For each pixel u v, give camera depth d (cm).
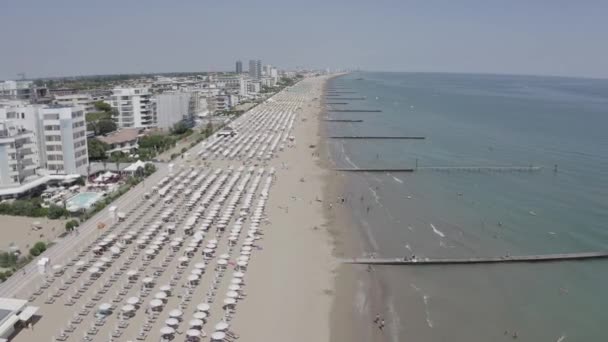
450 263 7519
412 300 6412
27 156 10644
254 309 5984
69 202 9462
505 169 13950
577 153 16325
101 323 5500
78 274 6706
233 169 13200
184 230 8312
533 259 7650
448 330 5738
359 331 5644
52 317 5638
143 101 19675
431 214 9862
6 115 11081
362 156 15750
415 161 15012
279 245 8012
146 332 5375
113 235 7969
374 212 9931
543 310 6203
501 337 5606
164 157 14750
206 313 5753
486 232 8856
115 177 11750
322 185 11950
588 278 7100
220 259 7075
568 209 10219
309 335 5509
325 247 8006
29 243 7762
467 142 18550
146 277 6481
